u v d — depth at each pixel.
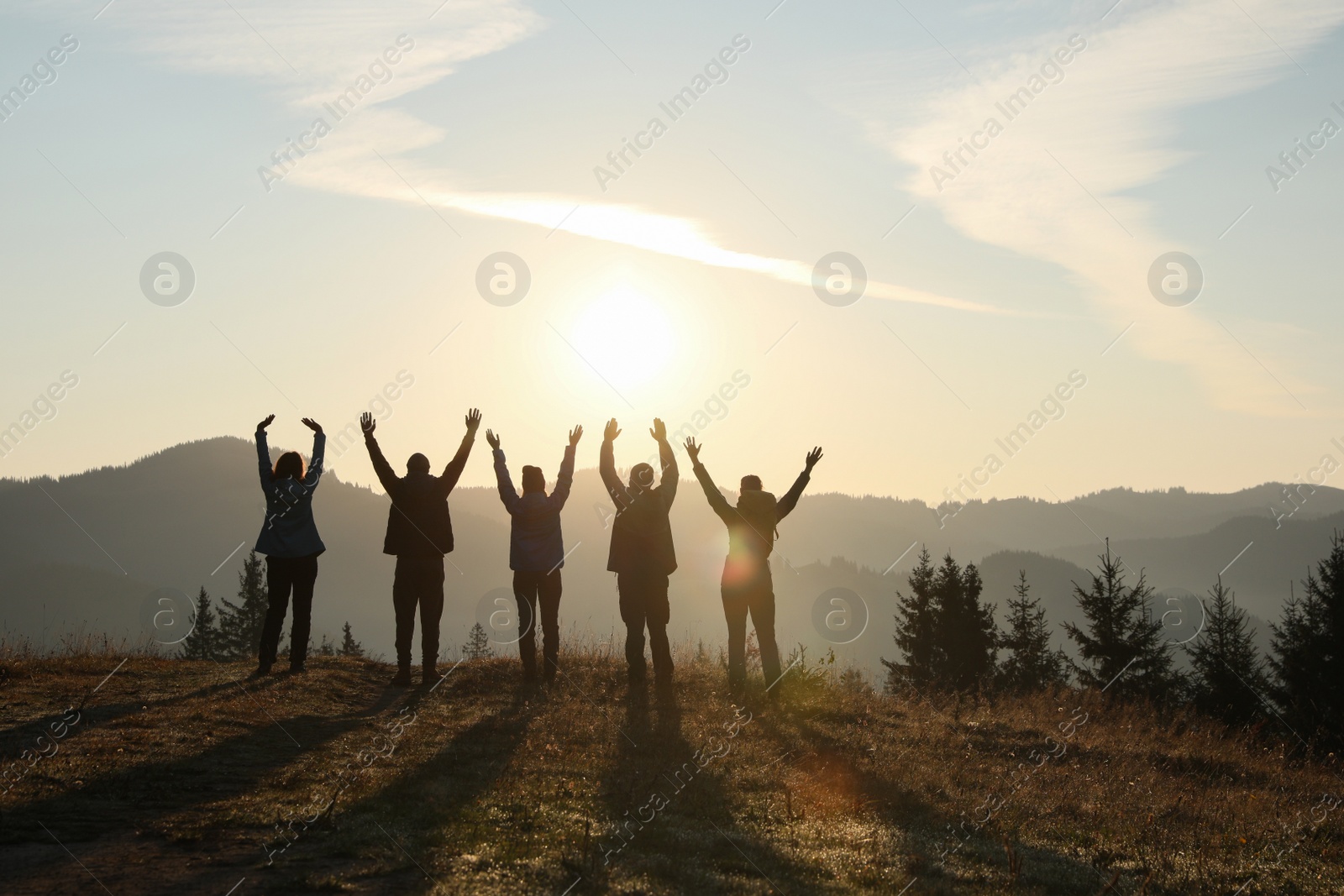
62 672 10.60
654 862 5.17
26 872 4.59
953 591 49.53
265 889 4.47
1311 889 6.11
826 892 5.02
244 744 7.63
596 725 9.07
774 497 11.66
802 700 11.16
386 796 6.25
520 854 5.15
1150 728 12.84
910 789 7.54
